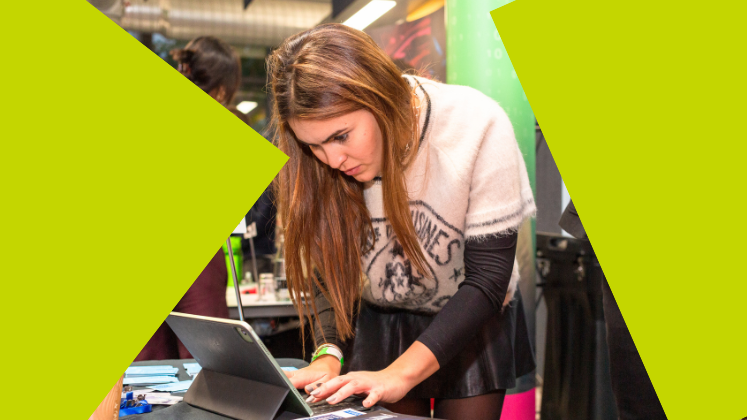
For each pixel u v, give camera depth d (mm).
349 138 904
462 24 1931
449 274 1149
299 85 880
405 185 1021
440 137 1033
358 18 3158
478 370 1180
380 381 896
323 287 1199
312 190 1087
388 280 1170
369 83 887
